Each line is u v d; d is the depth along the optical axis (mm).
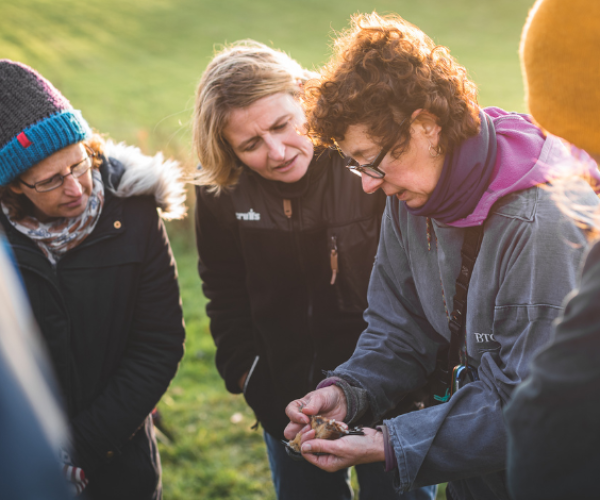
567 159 1229
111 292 1792
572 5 857
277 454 2115
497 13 22875
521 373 1194
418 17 22922
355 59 1246
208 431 3293
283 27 21953
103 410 1797
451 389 1478
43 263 1706
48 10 22875
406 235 1510
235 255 2076
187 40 20578
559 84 886
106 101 13805
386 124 1214
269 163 1787
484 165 1237
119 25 21891
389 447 1315
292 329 2004
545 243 1162
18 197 1698
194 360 4020
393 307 1623
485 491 1484
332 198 1859
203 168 1880
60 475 669
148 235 1868
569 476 766
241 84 1702
